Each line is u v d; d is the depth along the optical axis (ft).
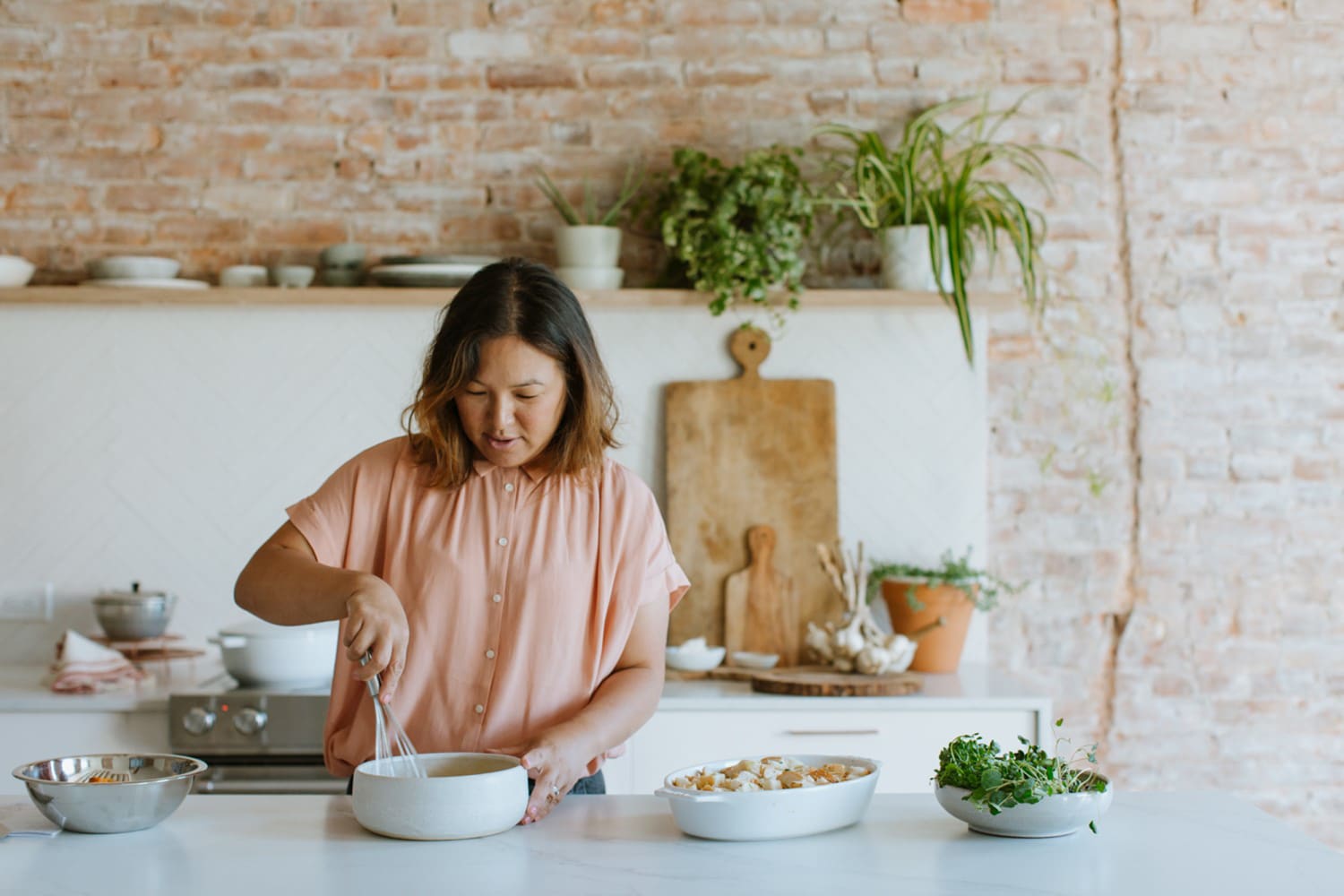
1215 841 5.07
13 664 10.95
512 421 5.72
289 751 9.04
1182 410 11.21
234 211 11.26
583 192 11.28
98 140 11.24
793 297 10.43
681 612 10.90
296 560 5.78
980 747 5.34
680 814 5.08
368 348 11.07
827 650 10.25
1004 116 11.23
